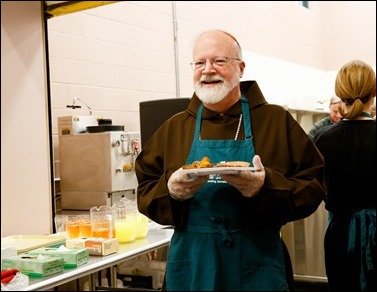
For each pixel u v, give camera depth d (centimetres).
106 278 279
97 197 275
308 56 622
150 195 162
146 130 262
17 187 204
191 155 165
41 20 216
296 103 413
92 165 276
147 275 271
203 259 154
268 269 154
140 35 393
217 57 161
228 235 153
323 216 374
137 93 388
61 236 217
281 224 160
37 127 212
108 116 358
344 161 205
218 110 170
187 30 446
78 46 333
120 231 221
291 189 151
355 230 203
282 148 162
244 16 512
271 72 545
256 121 167
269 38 547
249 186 145
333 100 336
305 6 638
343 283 210
